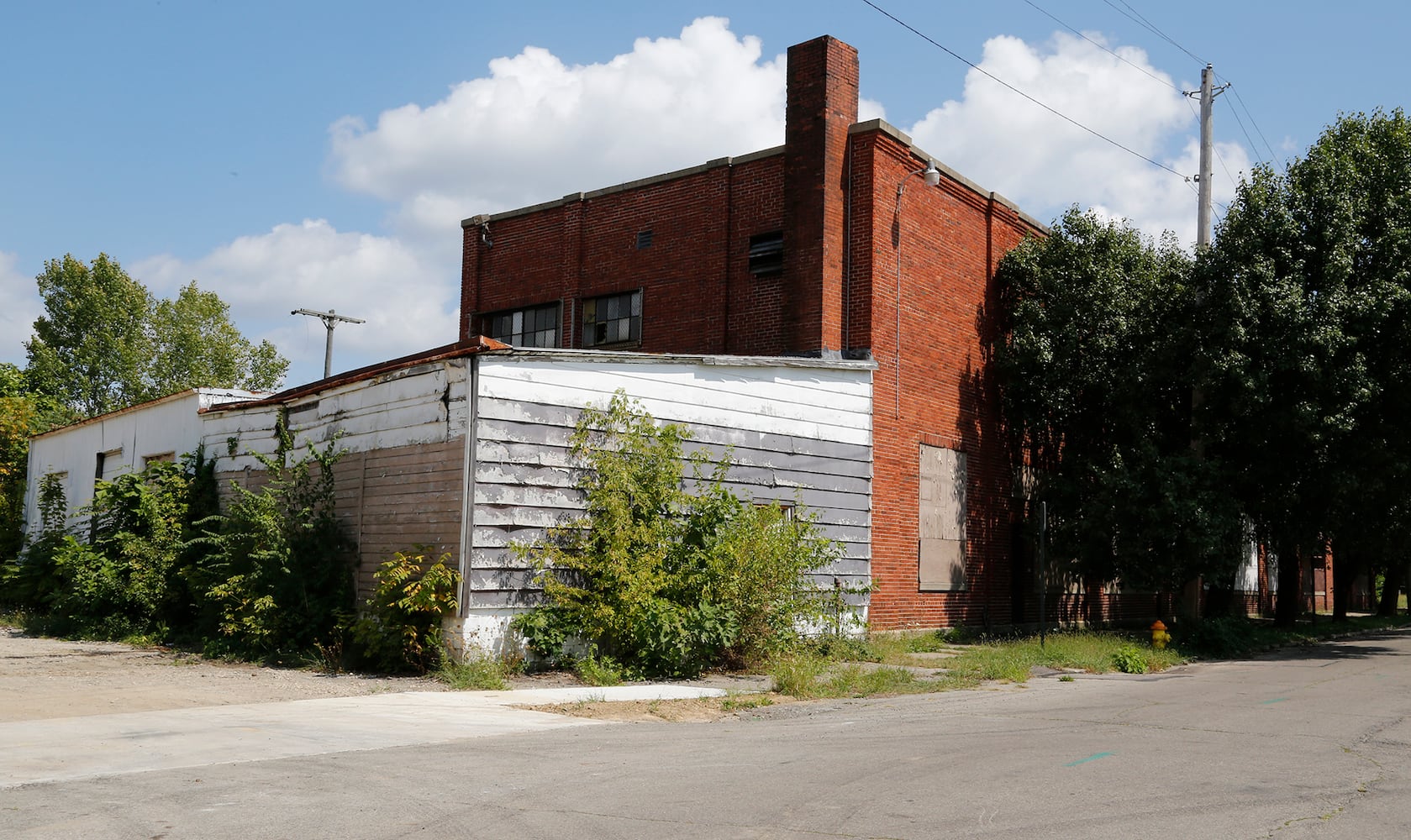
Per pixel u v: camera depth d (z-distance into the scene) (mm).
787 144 20312
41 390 48531
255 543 15352
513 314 26469
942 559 21219
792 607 15430
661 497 14531
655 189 23438
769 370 17406
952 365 21984
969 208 22984
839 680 13469
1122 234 23578
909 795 6750
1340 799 6820
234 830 5723
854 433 18938
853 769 7688
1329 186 21250
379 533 14508
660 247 23188
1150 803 6609
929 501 20969
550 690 12078
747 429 16922
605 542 14016
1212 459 21969
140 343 52625
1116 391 22672
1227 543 21422
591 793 6773
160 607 17438
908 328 20547
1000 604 23078
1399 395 20469
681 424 15781
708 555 14594
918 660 16750
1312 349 20078
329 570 14953
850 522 18719
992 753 8453
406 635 12992
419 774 7336
